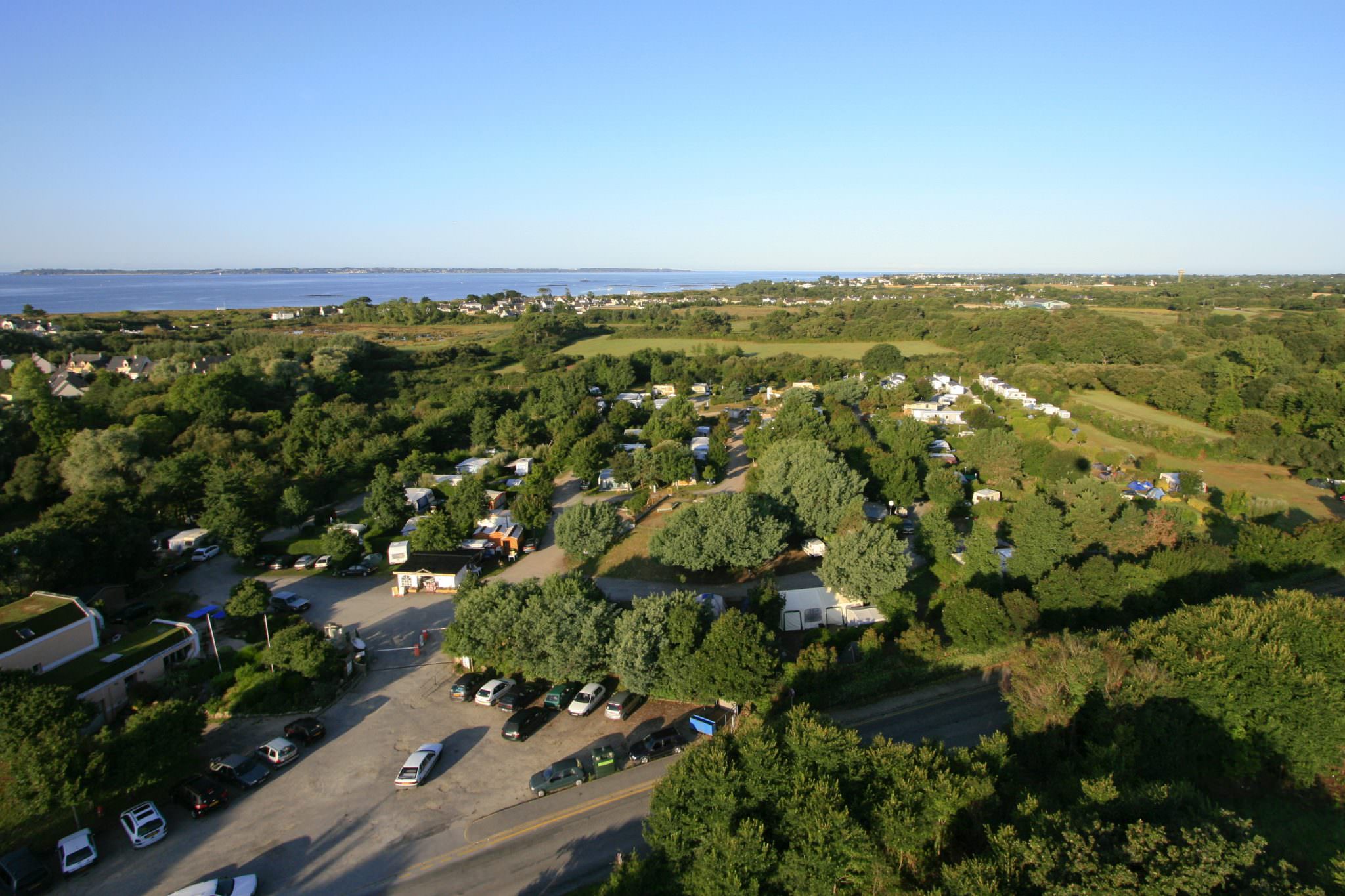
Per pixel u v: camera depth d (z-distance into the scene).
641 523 78.38
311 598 62.91
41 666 43.31
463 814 36.22
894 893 26.61
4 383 123.00
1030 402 134.50
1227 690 37.69
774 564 67.38
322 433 97.81
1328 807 36.94
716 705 44.62
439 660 52.22
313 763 40.25
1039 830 26.91
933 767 30.05
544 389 139.12
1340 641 39.84
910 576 60.47
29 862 31.08
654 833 29.52
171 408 103.00
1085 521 64.44
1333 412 113.25
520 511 74.38
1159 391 132.25
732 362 173.88
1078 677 38.19
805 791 28.67
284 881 31.97
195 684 47.34
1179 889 23.67
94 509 62.50
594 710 45.31
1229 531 75.62
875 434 115.31
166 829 34.91
